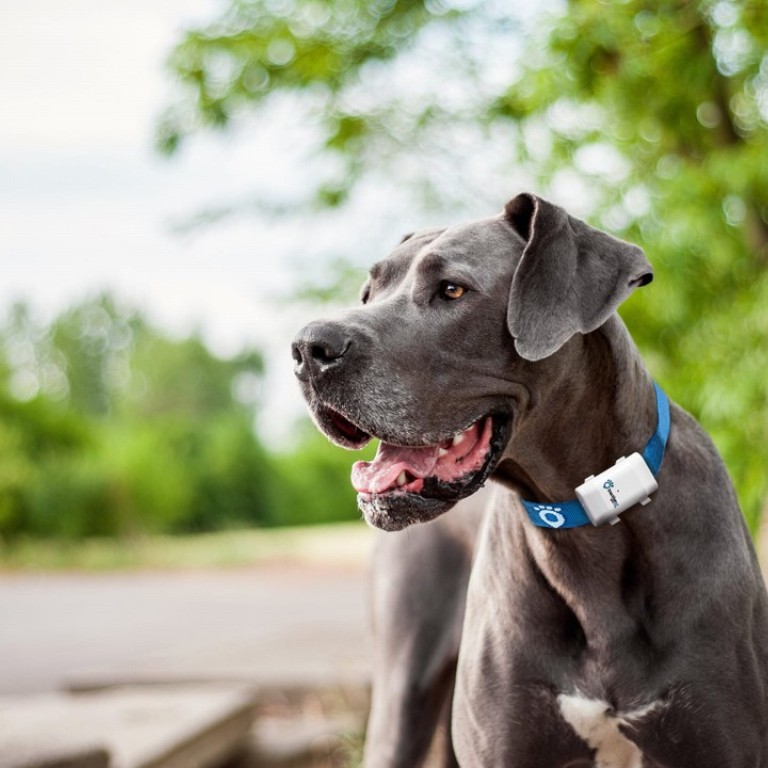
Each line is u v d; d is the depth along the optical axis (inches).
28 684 338.6
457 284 113.1
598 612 114.5
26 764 150.6
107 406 2440.9
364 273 264.5
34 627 462.6
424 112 255.1
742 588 112.7
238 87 254.7
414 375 110.3
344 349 108.6
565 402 114.9
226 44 253.6
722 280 209.3
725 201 201.8
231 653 313.6
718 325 196.5
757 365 181.3
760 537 186.2
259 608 499.2
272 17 255.0
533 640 117.6
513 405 114.5
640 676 112.3
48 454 839.7
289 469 1008.2
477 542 145.9
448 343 112.3
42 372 2444.6
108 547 799.7
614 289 111.7
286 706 268.8
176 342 2065.7
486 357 112.9
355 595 534.9
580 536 114.5
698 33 204.2
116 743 187.2
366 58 256.4
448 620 148.7
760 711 112.2
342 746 229.3
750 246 207.3
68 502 805.2
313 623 426.9
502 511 125.0
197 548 799.1
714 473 118.0
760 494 181.8
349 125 262.8
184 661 304.5
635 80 206.5
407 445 110.4
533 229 111.9
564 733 117.0
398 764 145.9
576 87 210.1
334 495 1030.4
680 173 198.4
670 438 117.9
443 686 148.9
